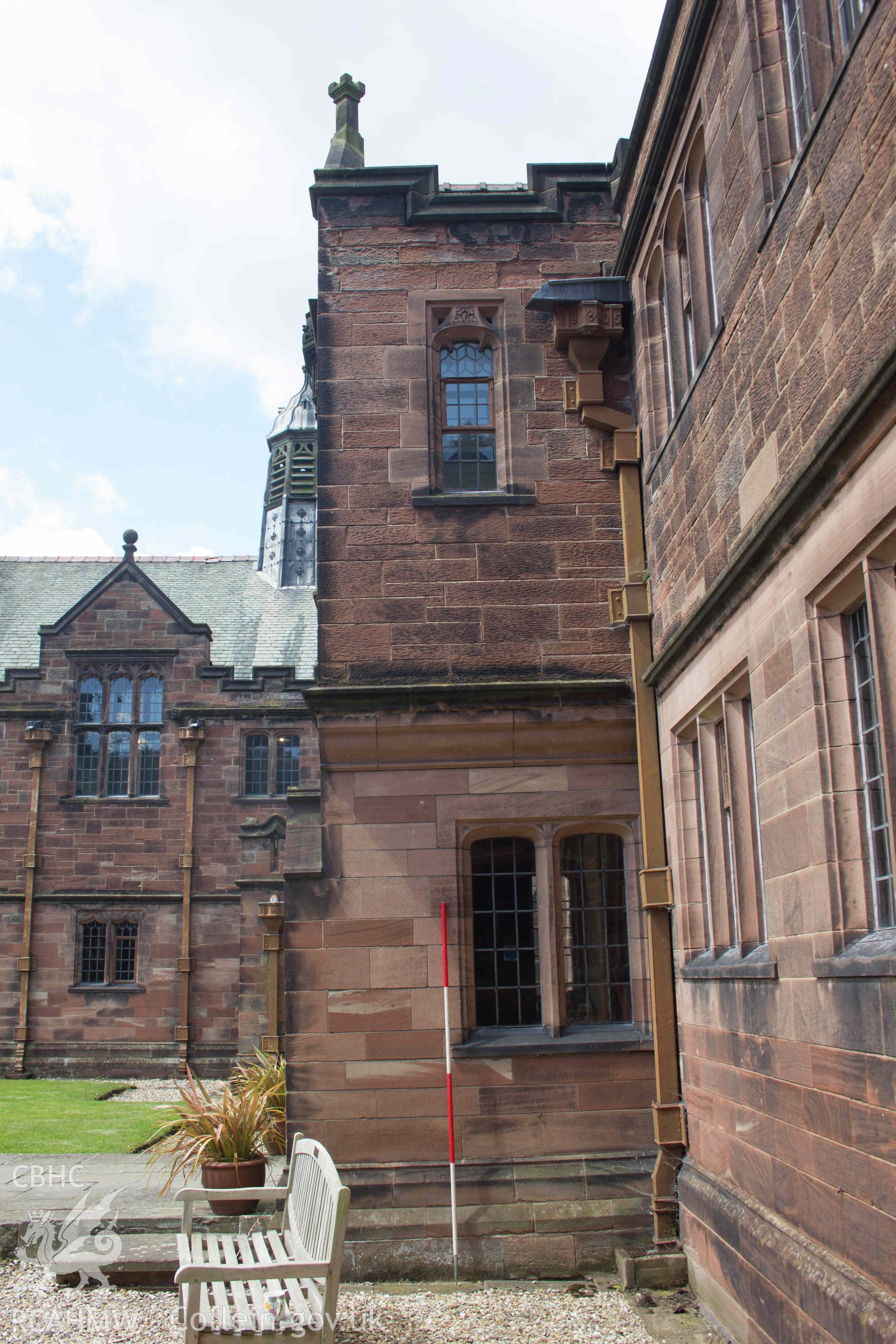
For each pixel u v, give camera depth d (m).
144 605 27.97
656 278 9.81
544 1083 9.02
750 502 6.77
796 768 5.97
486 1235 8.61
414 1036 9.12
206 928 26.22
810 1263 5.59
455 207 10.59
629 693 9.64
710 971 7.69
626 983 9.59
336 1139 8.94
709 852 8.11
